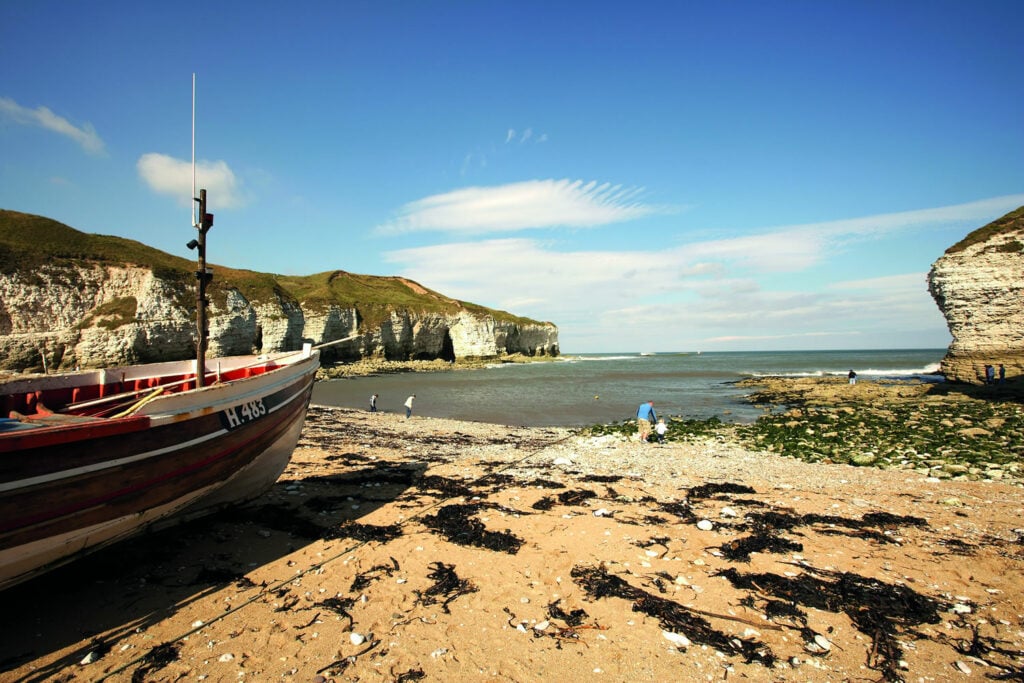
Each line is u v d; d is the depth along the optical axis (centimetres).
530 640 603
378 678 534
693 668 546
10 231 6844
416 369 9612
